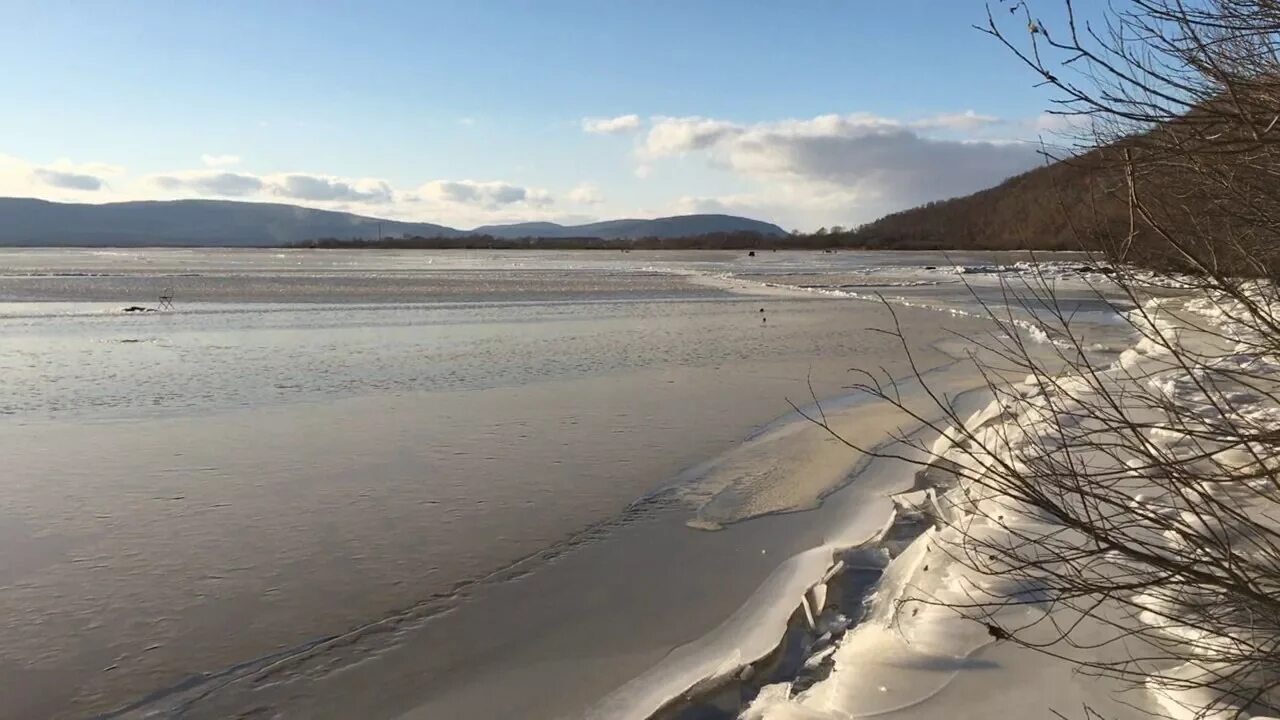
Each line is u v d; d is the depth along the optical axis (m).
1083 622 3.90
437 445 9.62
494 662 4.82
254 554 6.42
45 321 23.66
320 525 7.04
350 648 5.02
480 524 7.05
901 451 8.88
